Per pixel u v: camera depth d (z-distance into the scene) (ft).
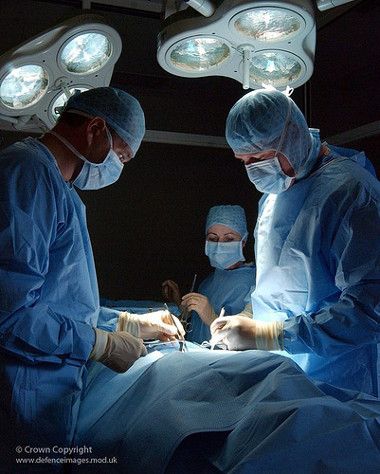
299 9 4.45
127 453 3.86
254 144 5.23
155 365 4.69
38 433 4.30
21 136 8.32
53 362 4.38
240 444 3.58
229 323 5.18
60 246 4.73
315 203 5.23
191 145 9.20
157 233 9.10
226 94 9.16
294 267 5.34
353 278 4.77
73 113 5.04
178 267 9.18
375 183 5.24
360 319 4.68
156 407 4.04
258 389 4.11
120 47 5.60
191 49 5.33
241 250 7.88
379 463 3.51
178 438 3.59
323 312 4.95
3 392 4.25
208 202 9.31
